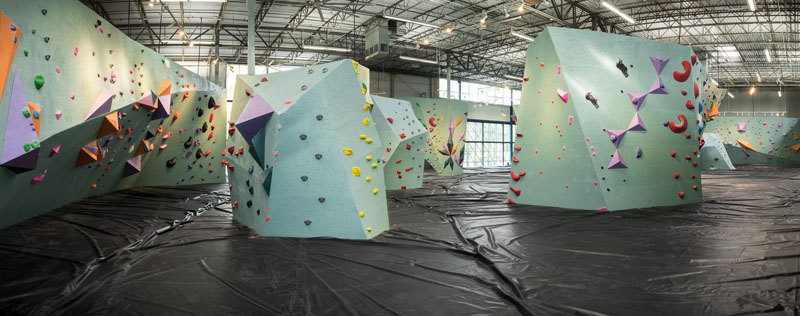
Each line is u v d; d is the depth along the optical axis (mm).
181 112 8875
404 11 15258
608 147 5953
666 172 6402
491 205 6637
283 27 16516
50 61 4090
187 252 3592
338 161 4168
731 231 4414
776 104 30422
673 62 6621
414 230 4602
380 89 22891
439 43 19656
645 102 6297
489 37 18328
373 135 4551
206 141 10680
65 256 3496
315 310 2297
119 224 4980
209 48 18453
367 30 15734
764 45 19328
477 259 3400
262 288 2664
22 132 3568
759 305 2326
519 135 6840
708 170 16234
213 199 7434
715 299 2432
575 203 6047
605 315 2191
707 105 10000
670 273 2959
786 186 9445
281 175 4215
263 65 20984
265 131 4332
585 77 6094
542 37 6359
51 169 4859
